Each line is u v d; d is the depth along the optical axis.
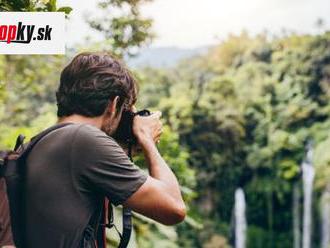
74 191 1.68
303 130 53.50
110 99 1.76
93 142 1.69
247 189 51.41
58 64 9.25
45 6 2.33
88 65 1.75
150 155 1.82
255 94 55.69
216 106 50.88
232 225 49.69
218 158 49.31
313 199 49.66
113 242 3.20
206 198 49.03
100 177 1.68
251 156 51.50
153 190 1.69
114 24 4.71
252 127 54.38
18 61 9.97
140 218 4.50
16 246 1.69
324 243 47.69
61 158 1.69
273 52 62.91
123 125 1.86
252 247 49.66
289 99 55.38
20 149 1.78
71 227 1.66
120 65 1.79
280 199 50.84
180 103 47.91
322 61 56.00
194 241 41.69
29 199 1.69
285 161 51.75
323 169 49.25
